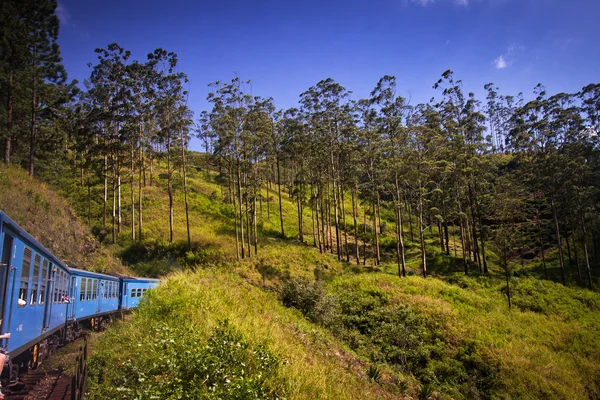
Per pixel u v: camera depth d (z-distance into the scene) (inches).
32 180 1482.5
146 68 1578.5
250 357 329.1
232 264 1355.8
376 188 1540.4
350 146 1647.4
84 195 1813.5
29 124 1727.4
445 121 1652.3
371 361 690.8
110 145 1589.6
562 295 1232.2
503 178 1707.7
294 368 364.5
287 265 1395.2
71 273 524.4
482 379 706.2
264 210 2123.5
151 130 1766.7
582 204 1529.3
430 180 1632.6
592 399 705.0
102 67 1596.9
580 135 1617.9
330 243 1838.1
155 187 2033.7
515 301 1184.2
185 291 517.0
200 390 244.1
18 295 297.0
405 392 578.6
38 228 1185.4
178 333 342.6
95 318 671.8
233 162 1533.0
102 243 1486.2
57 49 1615.4
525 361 743.7
